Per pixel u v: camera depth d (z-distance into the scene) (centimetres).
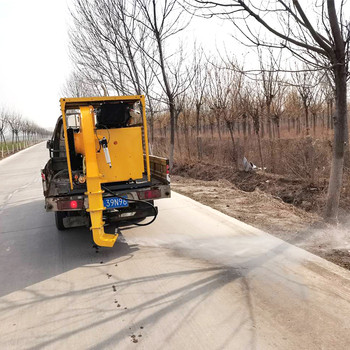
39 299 354
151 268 416
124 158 485
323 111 2069
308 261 399
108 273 410
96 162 450
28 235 592
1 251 519
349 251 429
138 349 264
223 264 411
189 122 2028
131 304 332
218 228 554
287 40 457
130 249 488
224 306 317
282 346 256
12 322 312
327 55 478
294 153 955
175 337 276
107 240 448
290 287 342
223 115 1288
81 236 568
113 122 472
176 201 782
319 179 843
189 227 571
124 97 475
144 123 491
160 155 1695
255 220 589
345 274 361
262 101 1130
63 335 287
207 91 1494
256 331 276
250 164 1154
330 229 515
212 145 1537
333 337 263
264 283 355
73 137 504
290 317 292
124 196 481
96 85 1359
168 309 318
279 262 403
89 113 450
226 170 1230
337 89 500
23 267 448
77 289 372
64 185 535
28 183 1260
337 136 527
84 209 458
